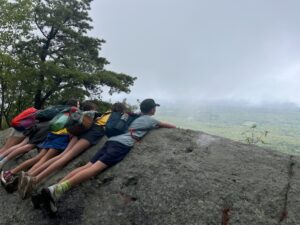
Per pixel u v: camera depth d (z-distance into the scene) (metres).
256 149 5.12
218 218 4.10
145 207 4.45
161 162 4.98
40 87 22.27
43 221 4.75
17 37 22.38
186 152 5.16
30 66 22.38
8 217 4.99
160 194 4.53
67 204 4.79
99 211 4.60
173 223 4.20
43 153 5.60
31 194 4.72
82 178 4.65
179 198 4.41
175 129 5.77
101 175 4.99
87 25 25.50
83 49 25.31
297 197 4.11
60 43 25.08
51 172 5.02
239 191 4.30
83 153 5.56
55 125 5.62
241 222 3.99
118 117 5.38
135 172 4.90
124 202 4.60
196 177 4.61
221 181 4.48
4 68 21.23
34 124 6.37
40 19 23.28
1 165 5.87
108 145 5.13
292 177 4.45
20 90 22.36
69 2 24.38
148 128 5.48
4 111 23.08
